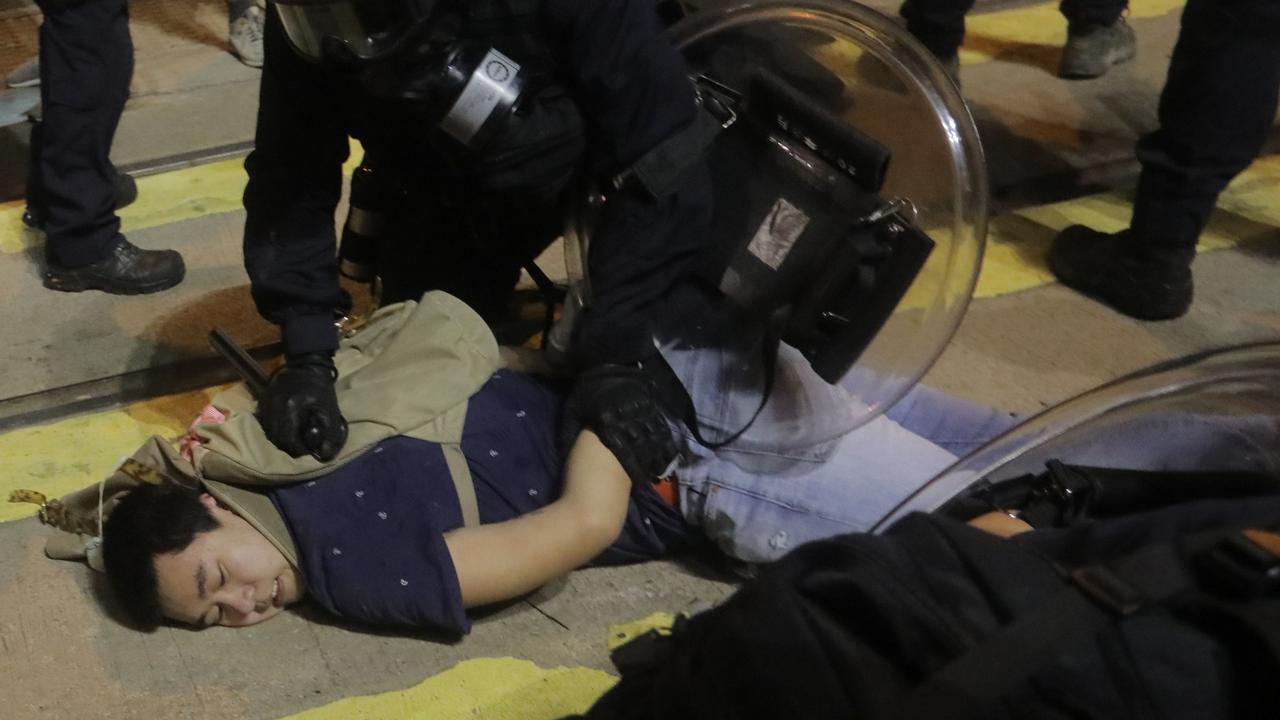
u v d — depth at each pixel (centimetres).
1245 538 79
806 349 158
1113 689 72
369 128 156
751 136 161
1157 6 349
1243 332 215
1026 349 210
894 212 155
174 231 240
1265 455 116
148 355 206
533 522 146
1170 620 77
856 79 183
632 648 147
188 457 155
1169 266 214
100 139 210
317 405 150
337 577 146
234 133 275
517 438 157
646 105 144
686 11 184
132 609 151
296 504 149
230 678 147
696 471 156
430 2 128
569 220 159
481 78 137
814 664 77
